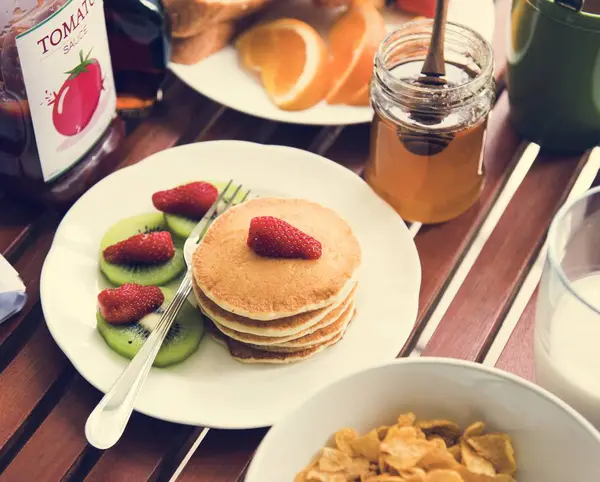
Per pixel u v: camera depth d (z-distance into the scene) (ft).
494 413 2.53
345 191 3.43
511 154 3.63
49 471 2.77
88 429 2.64
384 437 2.54
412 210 3.39
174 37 3.76
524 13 3.30
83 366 2.90
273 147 3.53
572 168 3.59
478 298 3.18
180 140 3.74
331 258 3.00
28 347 3.05
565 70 3.30
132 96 3.74
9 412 2.90
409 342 3.15
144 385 2.89
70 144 3.29
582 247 2.79
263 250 2.97
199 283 2.95
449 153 3.21
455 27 3.33
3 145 3.22
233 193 3.42
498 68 3.94
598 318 2.51
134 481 2.75
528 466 2.51
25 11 2.98
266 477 2.41
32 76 3.00
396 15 4.09
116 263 3.19
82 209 3.34
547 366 2.65
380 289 3.17
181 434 2.86
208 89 3.72
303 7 4.07
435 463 2.47
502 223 3.41
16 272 3.12
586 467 2.38
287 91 3.67
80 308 3.08
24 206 3.46
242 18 3.90
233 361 2.98
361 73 3.64
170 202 3.30
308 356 2.97
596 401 2.57
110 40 3.57
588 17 3.13
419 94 3.13
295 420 2.43
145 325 3.01
